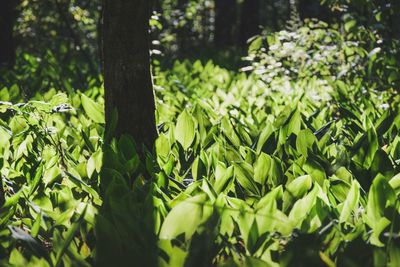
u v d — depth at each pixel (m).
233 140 3.56
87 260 2.52
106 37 3.34
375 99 4.66
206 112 4.29
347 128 3.67
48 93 4.89
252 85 5.50
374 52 4.47
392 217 2.52
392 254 2.30
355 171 3.07
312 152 3.25
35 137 3.44
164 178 2.91
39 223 2.58
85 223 2.57
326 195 2.77
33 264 2.37
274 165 3.07
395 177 2.80
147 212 2.55
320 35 5.12
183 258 2.30
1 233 2.55
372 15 4.91
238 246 2.64
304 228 2.51
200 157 3.12
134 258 2.27
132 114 3.34
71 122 4.25
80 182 2.94
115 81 3.33
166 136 3.58
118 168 3.08
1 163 3.14
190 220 2.48
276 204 2.66
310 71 5.11
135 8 3.30
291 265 2.30
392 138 3.66
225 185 2.87
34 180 2.96
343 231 2.55
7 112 4.30
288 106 3.93
